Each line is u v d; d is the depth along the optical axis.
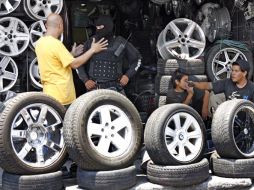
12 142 4.23
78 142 4.20
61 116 4.53
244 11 6.82
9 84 6.38
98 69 5.64
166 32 6.52
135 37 7.59
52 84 4.85
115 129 4.45
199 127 4.71
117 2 7.61
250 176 4.73
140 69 7.32
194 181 4.52
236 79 5.33
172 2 7.13
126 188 4.39
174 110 4.55
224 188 4.66
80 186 4.47
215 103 6.00
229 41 6.73
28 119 4.37
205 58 6.65
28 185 4.23
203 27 7.06
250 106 4.82
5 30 6.18
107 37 5.68
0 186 4.73
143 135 4.64
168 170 4.45
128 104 4.53
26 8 6.27
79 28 7.52
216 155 4.93
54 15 5.02
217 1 7.35
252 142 5.03
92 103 4.30
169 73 6.31
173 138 4.56
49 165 4.41
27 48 6.53
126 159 4.41
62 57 4.81
